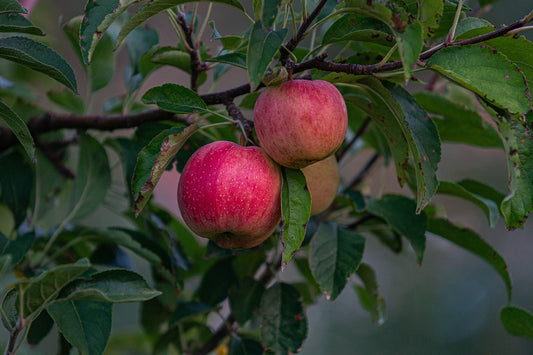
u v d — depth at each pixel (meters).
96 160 2.11
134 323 3.84
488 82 1.37
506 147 1.47
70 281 1.45
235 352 2.06
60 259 2.20
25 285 1.41
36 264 2.04
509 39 1.46
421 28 1.25
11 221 2.58
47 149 2.29
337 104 1.44
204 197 1.44
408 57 1.24
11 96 2.39
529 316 1.99
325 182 1.72
